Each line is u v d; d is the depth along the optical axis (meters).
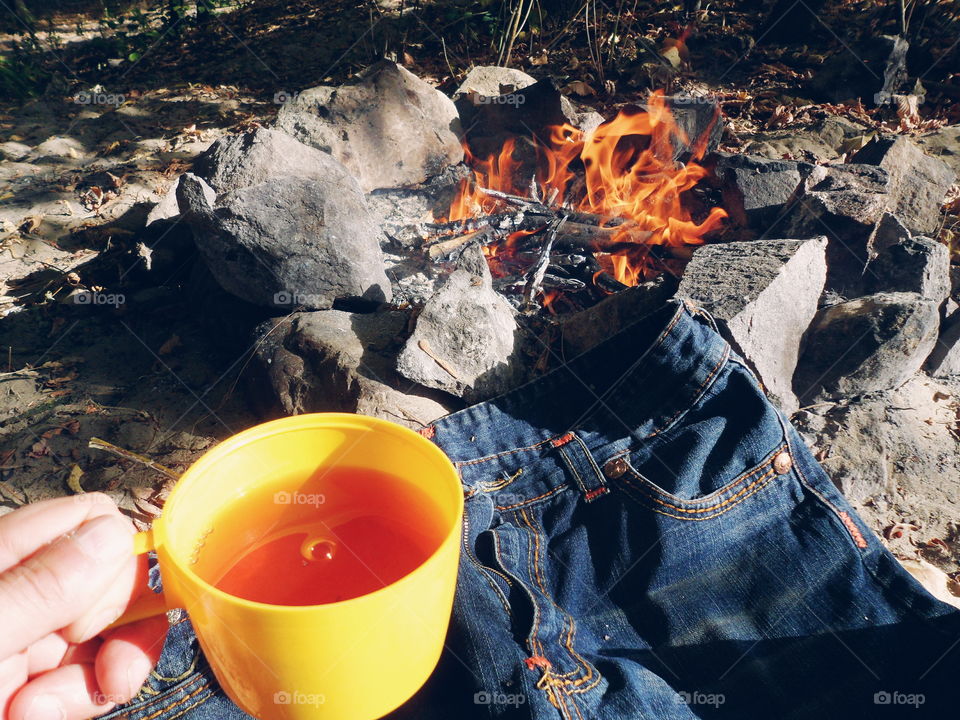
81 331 3.12
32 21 8.36
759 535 1.34
